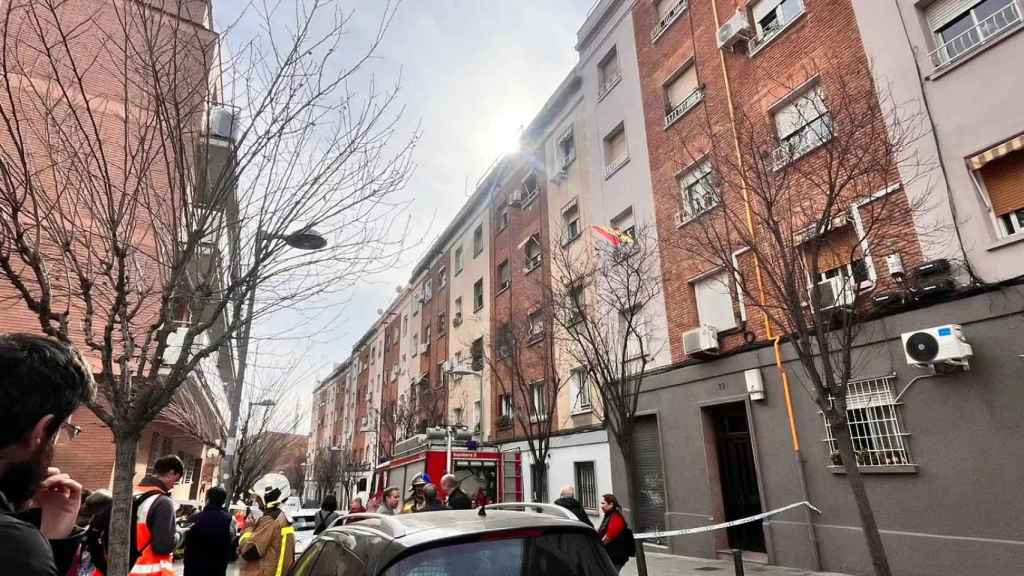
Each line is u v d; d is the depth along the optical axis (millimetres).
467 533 3135
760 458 10781
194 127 5148
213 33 5621
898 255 8852
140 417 4188
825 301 9312
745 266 11477
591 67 18703
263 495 6594
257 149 4918
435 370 29672
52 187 5398
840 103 8328
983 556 7445
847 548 9047
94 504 4855
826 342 6766
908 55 9344
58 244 4387
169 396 4344
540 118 21234
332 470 43438
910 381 8531
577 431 16406
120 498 3982
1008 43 8203
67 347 1545
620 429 10812
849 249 9516
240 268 5152
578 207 18484
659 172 14836
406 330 36844
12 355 1373
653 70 15703
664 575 9812
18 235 3920
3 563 1138
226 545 5762
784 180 7750
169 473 5043
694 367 12594
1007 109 8094
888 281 8977
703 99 13516
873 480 8844
